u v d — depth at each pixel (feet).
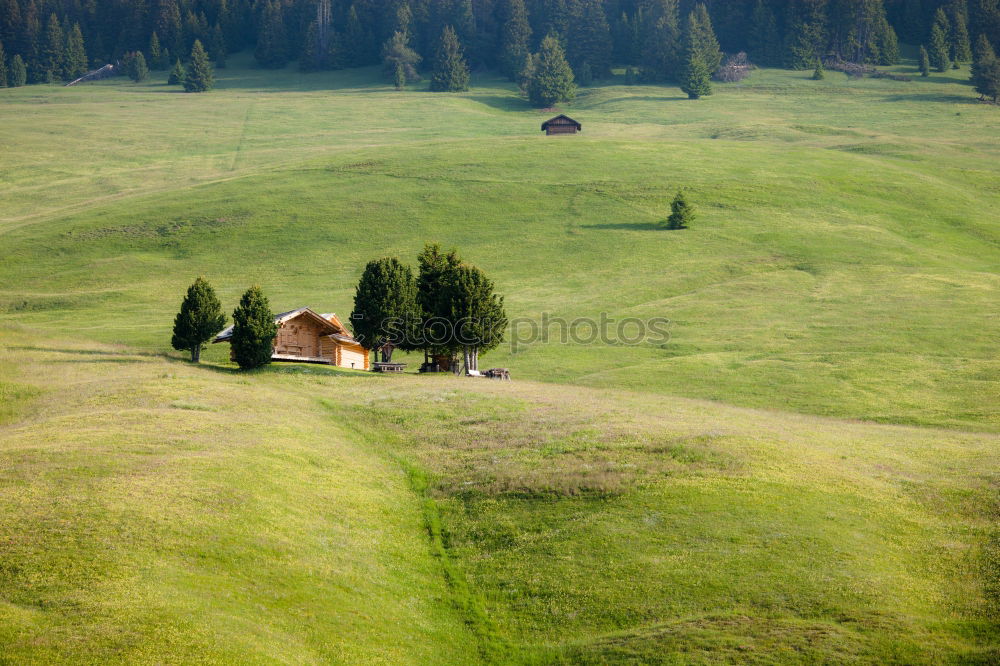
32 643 68.54
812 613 84.23
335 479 119.65
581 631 86.07
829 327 256.52
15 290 317.42
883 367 217.15
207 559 87.92
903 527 102.99
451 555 103.96
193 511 97.81
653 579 92.32
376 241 366.63
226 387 169.27
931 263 326.65
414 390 176.55
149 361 199.41
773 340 246.88
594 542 100.94
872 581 89.40
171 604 77.10
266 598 83.35
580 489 115.34
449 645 84.84
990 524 103.14
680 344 247.09
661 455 125.80
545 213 395.14
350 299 296.30
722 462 121.29
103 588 78.18
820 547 96.32
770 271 319.27
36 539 85.76
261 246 364.38
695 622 83.82
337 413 158.51
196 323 204.64
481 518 111.96
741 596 87.86
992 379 203.31
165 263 348.18
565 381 217.97
